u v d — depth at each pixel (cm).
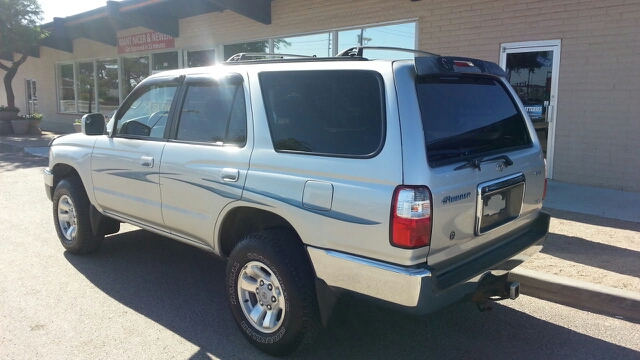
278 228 362
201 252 584
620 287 443
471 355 366
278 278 341
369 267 300
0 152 1441
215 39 1477
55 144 572
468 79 361
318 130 332
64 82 2286
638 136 784
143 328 400
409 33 1031
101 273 514
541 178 396
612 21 782
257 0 1264
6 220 709
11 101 1988
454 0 951
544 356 364
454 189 304
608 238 573
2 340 378
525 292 465
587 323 412
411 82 309
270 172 348
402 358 362
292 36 1264
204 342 381
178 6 1388
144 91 472
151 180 438
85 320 412
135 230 667
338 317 340
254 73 378
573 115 841
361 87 318
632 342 382
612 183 817
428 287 289
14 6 1814
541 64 863
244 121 376
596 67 808
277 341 349
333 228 314
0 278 497
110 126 505
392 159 293
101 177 497
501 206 351
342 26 1147
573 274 472
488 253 350
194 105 420
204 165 391
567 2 820
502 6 892
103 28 1822
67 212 561
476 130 350
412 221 285
